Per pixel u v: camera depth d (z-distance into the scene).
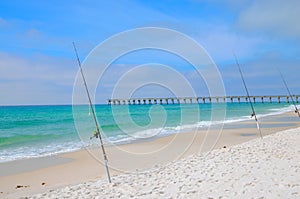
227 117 33.69
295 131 14.17
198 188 6.16
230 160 8.49
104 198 6.11
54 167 10.62
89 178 8.86
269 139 11.97
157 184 6.82
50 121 34.19
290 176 6.36
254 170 7.11
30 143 17.41
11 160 12.05
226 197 5.41
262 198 5.18
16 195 7.25
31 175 9.52
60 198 6.39
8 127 27.91
